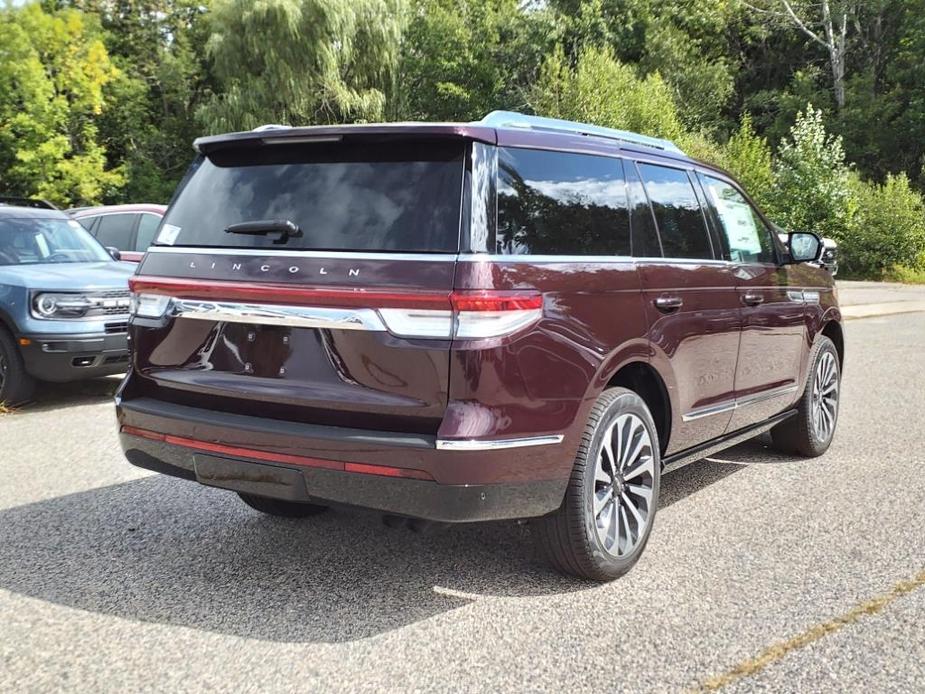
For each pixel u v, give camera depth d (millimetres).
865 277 31203
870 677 2898
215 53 37031
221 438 3463
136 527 4562
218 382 3541
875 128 40844
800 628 3285
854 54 45781
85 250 9547
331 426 3271
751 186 32344
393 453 3119
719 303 4574
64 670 2979
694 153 33781
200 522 4652
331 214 3410
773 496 5102
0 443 6617
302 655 3094
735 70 46531
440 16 40688
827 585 3709
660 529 4508
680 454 4441
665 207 4375
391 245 3238
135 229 12531
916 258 30781
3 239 8930
